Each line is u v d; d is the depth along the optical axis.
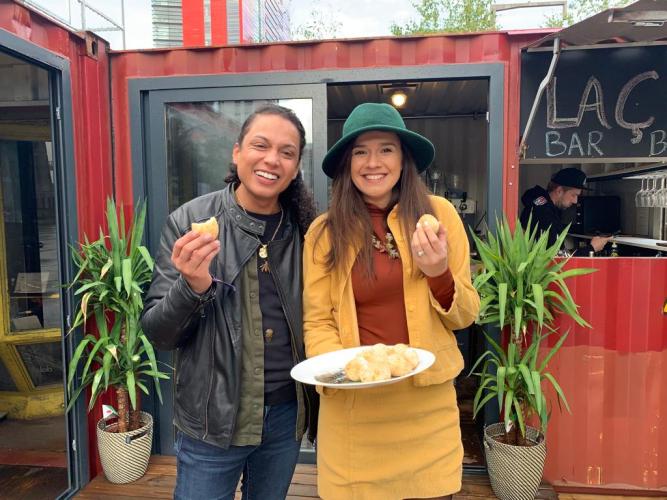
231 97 2.77
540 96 2.42
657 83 2.55
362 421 1.43
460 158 5.99
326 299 1.51
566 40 2.31
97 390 2.68
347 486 1.44
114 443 2.65
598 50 2.58
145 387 2.77
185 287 1.23
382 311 1.45
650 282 2.62
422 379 1.39
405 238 1.42
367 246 1.43
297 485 2.68
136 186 2.88
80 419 2.67
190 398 1.40
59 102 2.48
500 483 2.49
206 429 1.38
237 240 1.43
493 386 2.61
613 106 2.60
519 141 2.67
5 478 2.76
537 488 2.49
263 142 1.36
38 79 2.83
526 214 3.77
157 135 2.84
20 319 3.32
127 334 2.62
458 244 1.50
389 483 1.44
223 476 1.45
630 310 2.64
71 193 2.56
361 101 4.68
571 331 2.67
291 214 1.58
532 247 2.56
